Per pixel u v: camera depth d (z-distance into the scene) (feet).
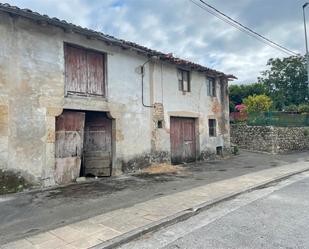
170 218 16.60
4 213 18.10
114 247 13.32
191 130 44.70
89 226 15.52
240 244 13.06
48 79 26.07
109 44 31.50
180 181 28.40
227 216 17.40
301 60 116.06
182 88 43.01
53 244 13.24
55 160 27.04
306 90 115.75
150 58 37.01
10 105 23.45
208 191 23.61
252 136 58.65
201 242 13.47
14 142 23.56
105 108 30.99
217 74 48.01
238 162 43.42
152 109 37.29
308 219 16.30
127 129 33.55
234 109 98.84
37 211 18.47
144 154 35.70
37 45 25.43
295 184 27.07
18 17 24.22
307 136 66.23
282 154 54.24
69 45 28.37
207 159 46.21
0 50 23.11
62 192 23.68
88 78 29.91
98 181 28.66
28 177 24.35
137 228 15.05
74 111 28.89
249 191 24.41
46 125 25.71
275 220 16.28
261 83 122.21
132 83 34.58
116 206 19.44
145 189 24.80
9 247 12.98
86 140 32.55
